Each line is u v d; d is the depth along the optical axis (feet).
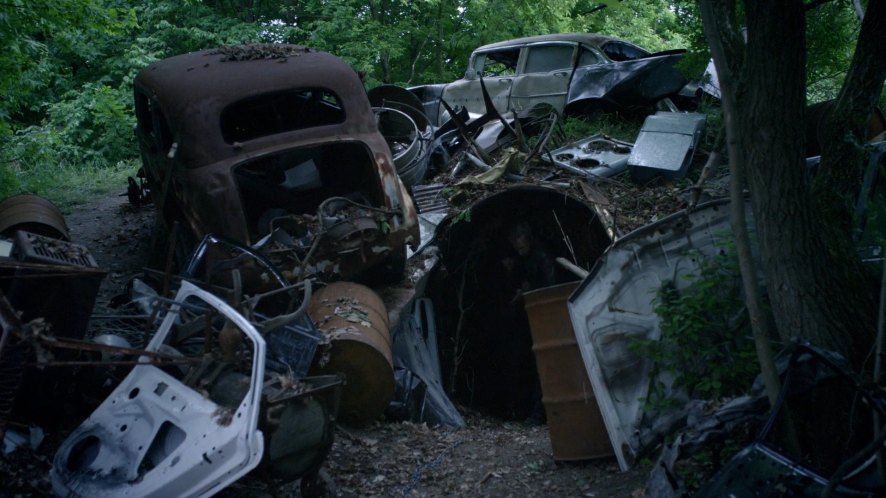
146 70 29.43
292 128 31.37
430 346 31.17
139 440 15.61
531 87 45.37
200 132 25.48
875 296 16.31
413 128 37.09
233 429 14.55
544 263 32.99
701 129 34.81
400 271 29.25
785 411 12.81
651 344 17.75
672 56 39.86
